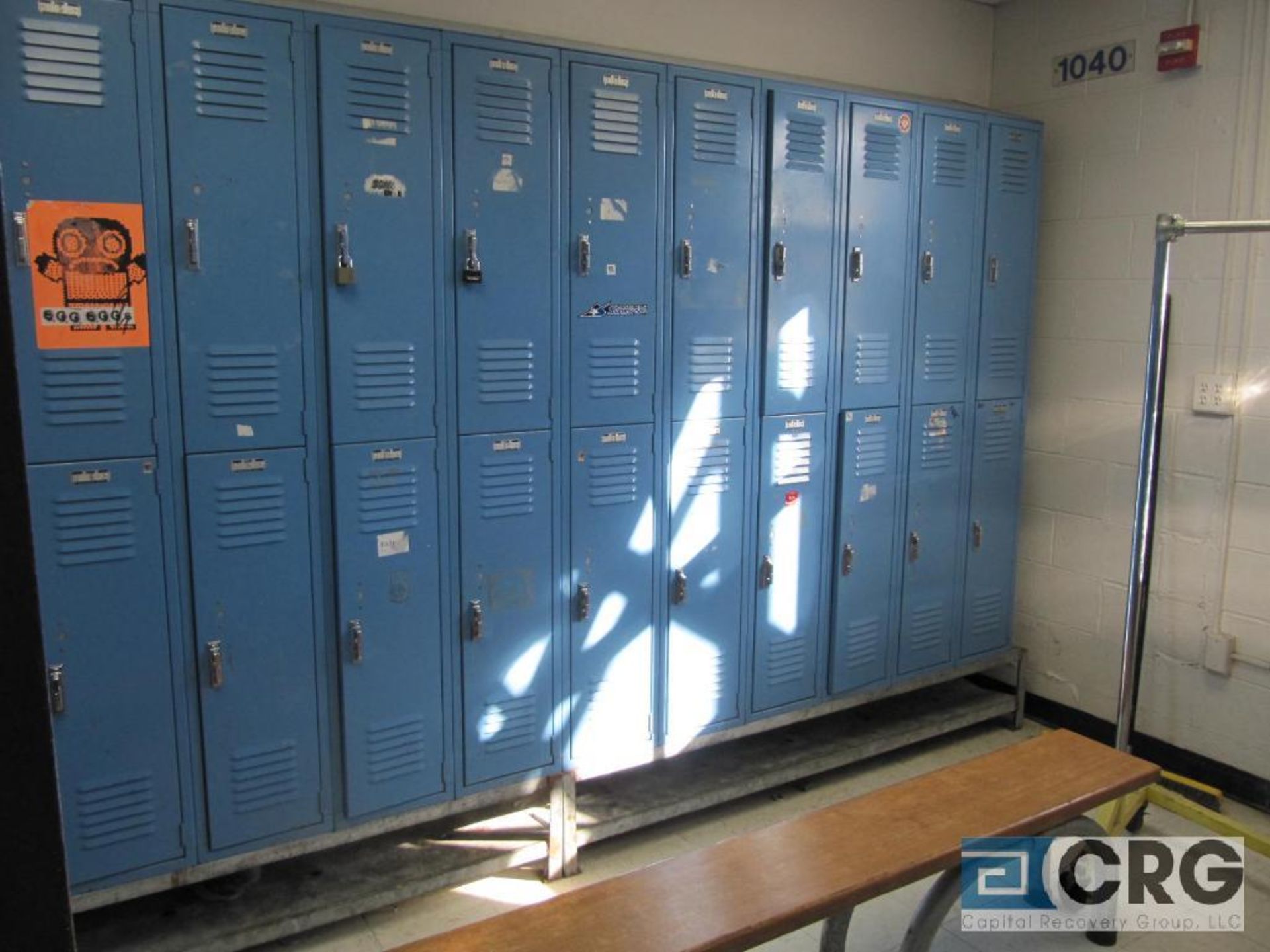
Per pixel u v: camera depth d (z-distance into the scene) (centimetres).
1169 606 368
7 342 56
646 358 301
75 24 212
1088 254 386
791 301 327
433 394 266
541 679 295
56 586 225
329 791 267
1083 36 382
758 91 310
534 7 311
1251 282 335
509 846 292
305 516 254
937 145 355
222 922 253
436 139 257
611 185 286
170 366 232
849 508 352
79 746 232
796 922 172
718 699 332
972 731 410
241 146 233
